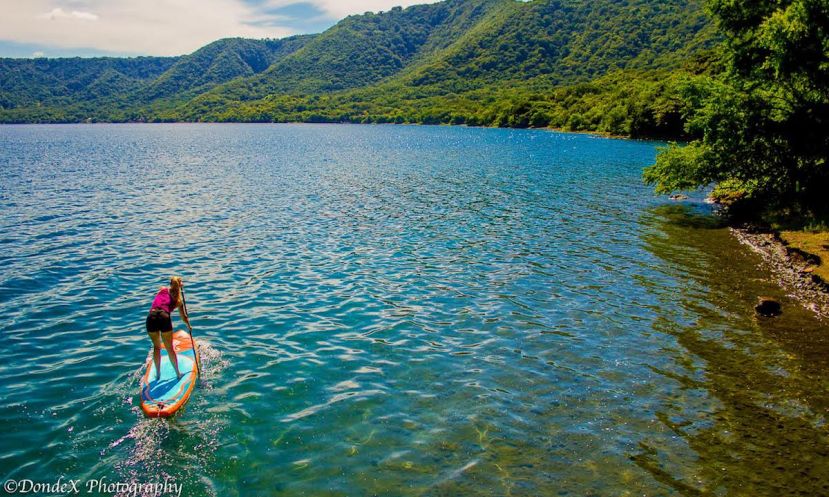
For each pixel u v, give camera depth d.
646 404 9.78
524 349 12.12
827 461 8.13
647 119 88.56
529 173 45.44
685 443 8.61
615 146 74.94
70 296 15.45
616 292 15.77
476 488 7.53
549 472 7.89
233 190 36.78
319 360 11.57
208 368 11.12
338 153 70.81
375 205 30.56
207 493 7.46
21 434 8.74
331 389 10.32
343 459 8.19
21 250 20.25
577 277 17.20
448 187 37.75
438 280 17.06
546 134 109.56
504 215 27.36
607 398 10.00
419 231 23.94
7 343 12.24
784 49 21.98
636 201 31.28
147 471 7.92
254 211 28.80
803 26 21.14
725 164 25.59
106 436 8.77
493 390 10.30
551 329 13.20
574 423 9.18
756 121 24.19
